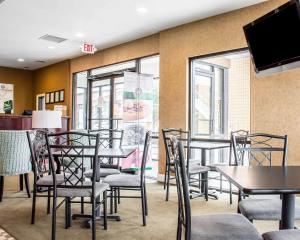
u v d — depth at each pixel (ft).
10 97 31.65
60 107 26.81
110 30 18.40
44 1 14.14
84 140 14.29
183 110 17.15
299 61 8.09
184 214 5.38
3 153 12.64
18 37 20.12
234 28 14.93
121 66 22.52
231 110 24.41
